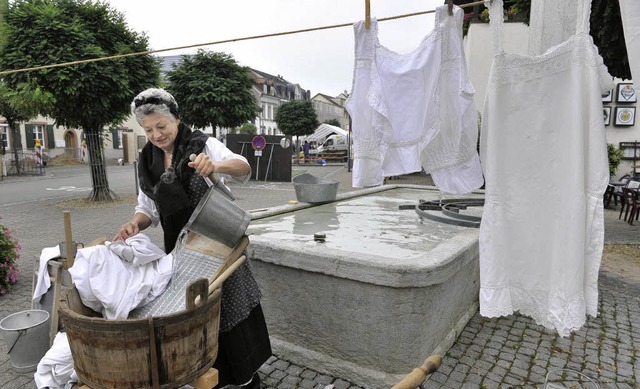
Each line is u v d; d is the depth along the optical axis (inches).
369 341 102.6
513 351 122.0
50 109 363.9
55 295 103.6
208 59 582.2
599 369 113.8
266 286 117.8
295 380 106.7
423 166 100.3
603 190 73.9
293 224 158.2
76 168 911.7
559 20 88.7
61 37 338.3
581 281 76.8
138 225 87.7
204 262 72.7
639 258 213.5
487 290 84.7
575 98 74.6
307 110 1416.1
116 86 368.5
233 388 72.5
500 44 80.7
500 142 83.2
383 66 95.8
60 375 75.4
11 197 454.6
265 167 618.5
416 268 94.2
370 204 210.2
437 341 114.2
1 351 121.7
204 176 70.7
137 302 66.1
